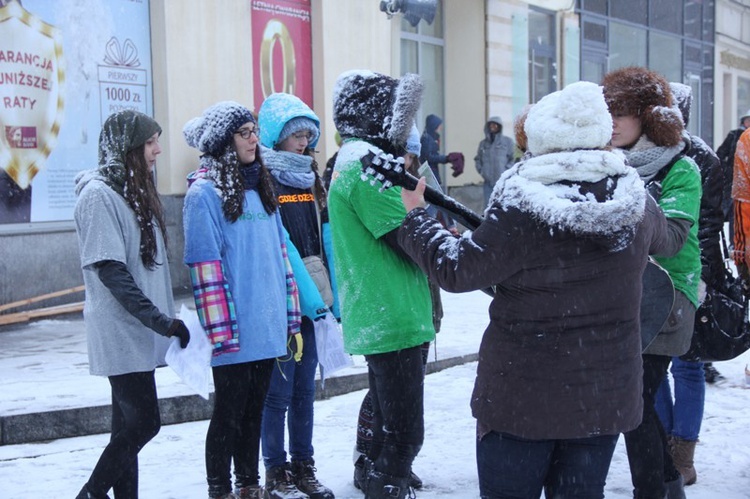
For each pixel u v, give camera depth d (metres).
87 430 5.80
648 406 3.98
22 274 9.22
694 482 4.85
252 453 4.34
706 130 26.62
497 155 15.10
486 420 3.10
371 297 3.93
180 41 10.58
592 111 2.99
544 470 3.12
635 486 4.03
